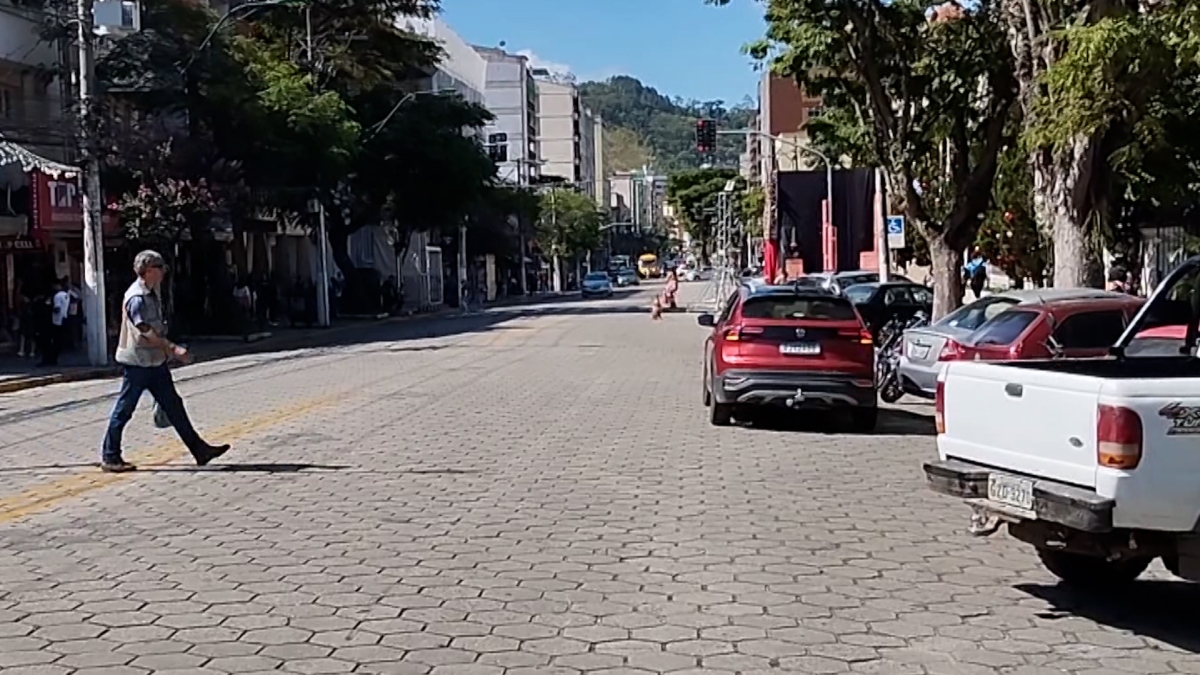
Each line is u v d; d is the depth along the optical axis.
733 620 7.36
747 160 165.75
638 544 9.31
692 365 26.56
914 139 26.86
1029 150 18.36
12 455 14.11
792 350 15.88
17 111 36.53
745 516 10.41
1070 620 7.51
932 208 30.81
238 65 38.34
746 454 14.04
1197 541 6.72
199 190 36.50
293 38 53.78
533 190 112.00
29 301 32.62
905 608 7.69
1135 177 25.75
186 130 38.53
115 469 12.54
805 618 7.43
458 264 78.00
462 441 14.77
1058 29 16.72
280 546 9.19
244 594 7.86
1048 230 23.36
